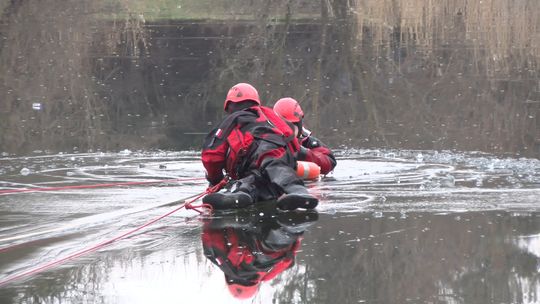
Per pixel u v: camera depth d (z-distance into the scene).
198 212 22.12
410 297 14.74
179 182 26.95
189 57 56.72
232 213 21.94
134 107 42.78
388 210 22.11
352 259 17.30
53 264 17.23
